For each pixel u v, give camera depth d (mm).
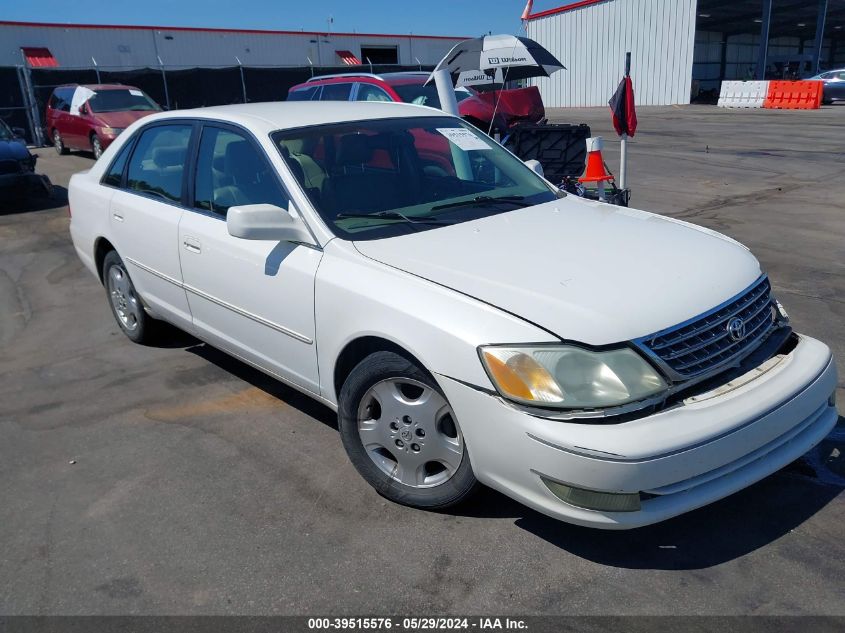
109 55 31922
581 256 3160
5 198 11086
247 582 2842
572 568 2838
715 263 3172
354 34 39188
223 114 4219
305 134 3900
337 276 3258
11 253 8703
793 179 11375
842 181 10992
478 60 8391
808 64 48938
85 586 2861
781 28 48562
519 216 3721
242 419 4207
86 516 3326
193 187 4285
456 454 3002
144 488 3533
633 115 7805
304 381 3633
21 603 2783
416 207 3748
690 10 32188
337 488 3453
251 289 3766
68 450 3939
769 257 6984
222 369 4949
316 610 2684
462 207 3789
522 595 2709
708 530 3023
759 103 28375
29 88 22688
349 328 3178
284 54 37125
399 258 3201
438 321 2836
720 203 9758
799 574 2744
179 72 25359
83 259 5598
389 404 3164
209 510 3326
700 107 30500
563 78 38594
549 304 2758
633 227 3602
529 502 2701
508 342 2674
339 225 3473
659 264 3096
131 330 5406
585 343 2607
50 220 10547
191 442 3963
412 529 3115
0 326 6133
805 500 3188
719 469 2660
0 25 29297
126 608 2732
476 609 2652
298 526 3176
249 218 3326
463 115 10539
